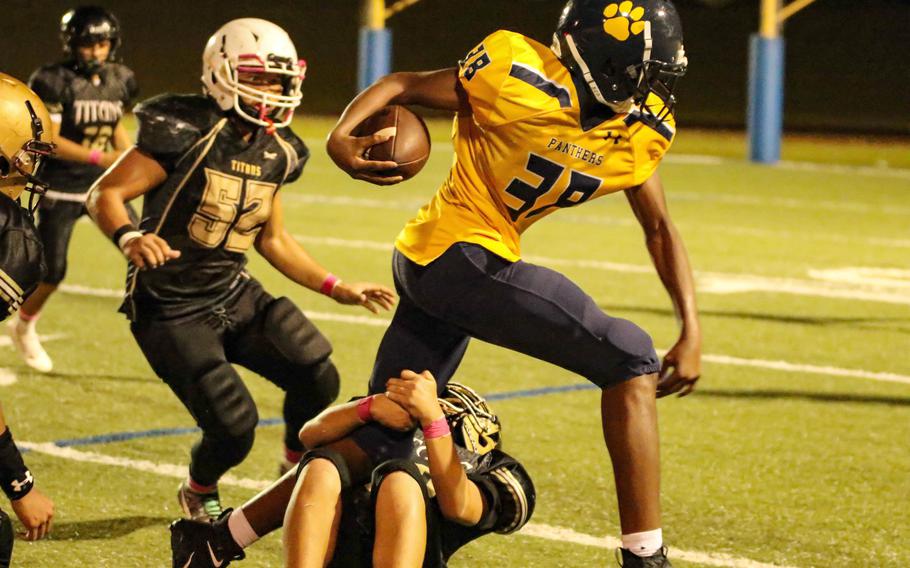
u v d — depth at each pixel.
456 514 8.16
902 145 47.69
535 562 10.25
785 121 53.91
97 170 16.33
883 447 13.56
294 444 10.95
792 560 10.45
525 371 16.45
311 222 28.00
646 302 20.69
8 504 11.16
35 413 14.11
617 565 10.22
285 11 67.75
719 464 12.88
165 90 56.12
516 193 8.71
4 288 7.80
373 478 8.08
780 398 15.41
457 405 8.96
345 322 18.81
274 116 10.36
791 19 66.00
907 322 19.81
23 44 62.72
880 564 10.41
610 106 8.57
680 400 15.26
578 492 11.96
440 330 9.05
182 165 10.07
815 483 12.37
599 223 29.00
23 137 8.03
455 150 8.98
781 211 31.62
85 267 22.47
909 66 61.41
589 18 8.41
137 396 14.92
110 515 11.02
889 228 29.31
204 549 8.61
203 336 10.27
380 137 8.64
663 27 8.43
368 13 46.09
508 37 8.61
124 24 65.31
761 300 21.25
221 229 10.25
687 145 47.03
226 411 10.10
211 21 66.38
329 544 8.03
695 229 28.58
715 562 10.37
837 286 22.62
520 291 8.64
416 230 8.92
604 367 8.67
